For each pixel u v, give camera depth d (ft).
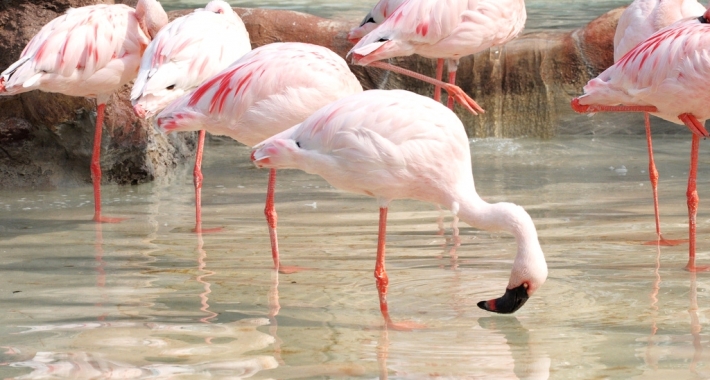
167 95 32.81
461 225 33.88
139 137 44.50
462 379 18.61
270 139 24.06
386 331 22.02
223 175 45.39
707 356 19.85
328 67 28.04
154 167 45.60
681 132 53.11
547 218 34.40
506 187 40.04
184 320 23.00
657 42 28.14
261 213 36.45
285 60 27.73
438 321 22.84
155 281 26.89
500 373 18.95
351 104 23.49
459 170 23.81
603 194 38.40
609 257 29.07
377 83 55.36
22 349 20.66
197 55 33.40
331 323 22.74
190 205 38.55
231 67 28.04
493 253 29.73
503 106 54.60
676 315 23.03
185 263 29.01
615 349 20.44
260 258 29.58
